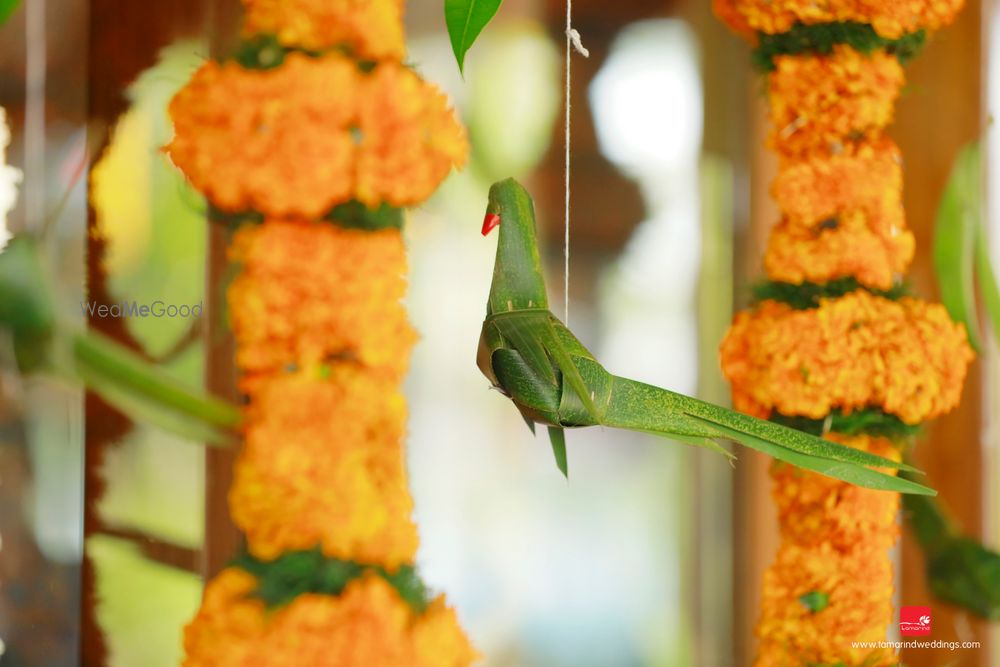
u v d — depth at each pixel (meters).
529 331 3.62
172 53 3.89
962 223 3.94
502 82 4.00
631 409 3.62
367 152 3.84
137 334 3.89
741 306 4.00
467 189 4.00
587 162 4.02
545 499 4.01
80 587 3.91
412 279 3.99
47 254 3.88
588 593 4.01
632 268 4.02
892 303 3.88
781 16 3.87
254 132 3.83
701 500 4.02
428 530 3.99
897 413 3.87
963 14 3.95
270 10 3.84
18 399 3.89
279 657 3.82
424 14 3.99
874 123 3.88
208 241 3.88
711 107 4.01
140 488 3.90
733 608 4.01
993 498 3.95
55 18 3.90
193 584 3.90
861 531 3.87
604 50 4.02
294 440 3.83
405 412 3.86
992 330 3.95
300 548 3.83
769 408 3.87
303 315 3.83
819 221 3.88
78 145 3.90
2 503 3.90
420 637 3.85
